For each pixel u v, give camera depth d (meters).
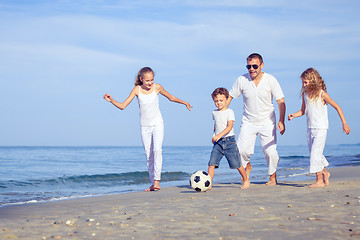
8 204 5.99
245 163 6.50
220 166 16.70
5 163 21.78
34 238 2.79
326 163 5.98
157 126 6.70
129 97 6.53
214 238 2.69
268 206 4.03
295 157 26.22
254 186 6.42
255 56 6.15
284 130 6.33
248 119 6.49
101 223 3.37
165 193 6.09
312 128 5.97
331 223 3.08
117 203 4.85
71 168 17.88
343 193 4.93
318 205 3.99
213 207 4.09
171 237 2.75
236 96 6.52
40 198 6.98
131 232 2.96
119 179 11.62
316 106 5.92
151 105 6.62
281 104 6.25
